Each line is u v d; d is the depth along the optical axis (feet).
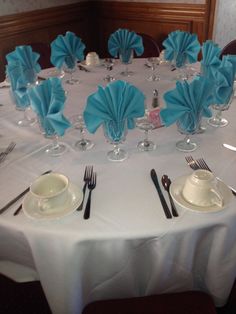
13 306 4.50
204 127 4.00
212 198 2.64
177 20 10.75
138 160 3.38
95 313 2.72
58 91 3.55
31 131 4.08
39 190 2.69
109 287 2.93
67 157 3.47
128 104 3.23
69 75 5.97
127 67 6.31
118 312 2.73
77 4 11.53
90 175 3.14
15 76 4.22
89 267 2.76
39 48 7.59
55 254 2.61
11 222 2.60
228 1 9.19
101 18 12.46
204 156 3.41
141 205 2.75
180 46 5.60
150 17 11.25
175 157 3.41
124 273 2.79
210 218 2.56
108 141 3.53
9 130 4.12
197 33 10.57
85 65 6.45
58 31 11.17
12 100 4.60
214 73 4.05
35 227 2.54
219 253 2.75
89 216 2.64
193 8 10.19
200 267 3.01
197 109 3.42
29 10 9.87
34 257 2.69
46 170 3.26
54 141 3.78
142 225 2.54
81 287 2.87
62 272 2.70
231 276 2.95
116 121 3.25
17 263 3.07
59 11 10.85
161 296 2.84
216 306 3.17
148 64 6.34
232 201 2.70
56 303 2.95
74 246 2.51
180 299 2.81
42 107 3.34
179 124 3.59
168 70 6.10
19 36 9.81
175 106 3.37
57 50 5.61
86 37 12.59
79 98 4.98
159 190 2.89
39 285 4.75
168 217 2.59
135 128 4.01
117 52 6.13
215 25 9.75
